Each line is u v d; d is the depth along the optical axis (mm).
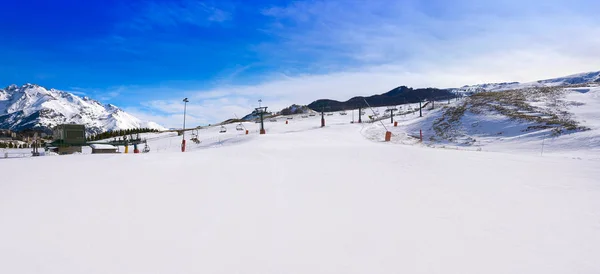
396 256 3934
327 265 3693
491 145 34156
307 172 9742
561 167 11008
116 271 3498
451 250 4113
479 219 5312
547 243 4336
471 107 53469
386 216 5445
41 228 4680
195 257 3857
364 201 6371
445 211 5742
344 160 12680
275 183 8047
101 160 12633
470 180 8555
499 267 3658
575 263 3756
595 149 25344
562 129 33875
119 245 4152
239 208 5809
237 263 3723
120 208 5715
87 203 5992
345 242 4352
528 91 63000
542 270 3596
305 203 6195
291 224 5012
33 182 7891
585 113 39688
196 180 8336
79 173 9305
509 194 6984
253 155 14500
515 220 5262
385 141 39750
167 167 10648
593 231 4754
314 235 4578
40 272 3451
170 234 4539
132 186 7508
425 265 3707
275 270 3574
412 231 4762
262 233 4625
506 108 48344
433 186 7785
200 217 5277
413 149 17062
